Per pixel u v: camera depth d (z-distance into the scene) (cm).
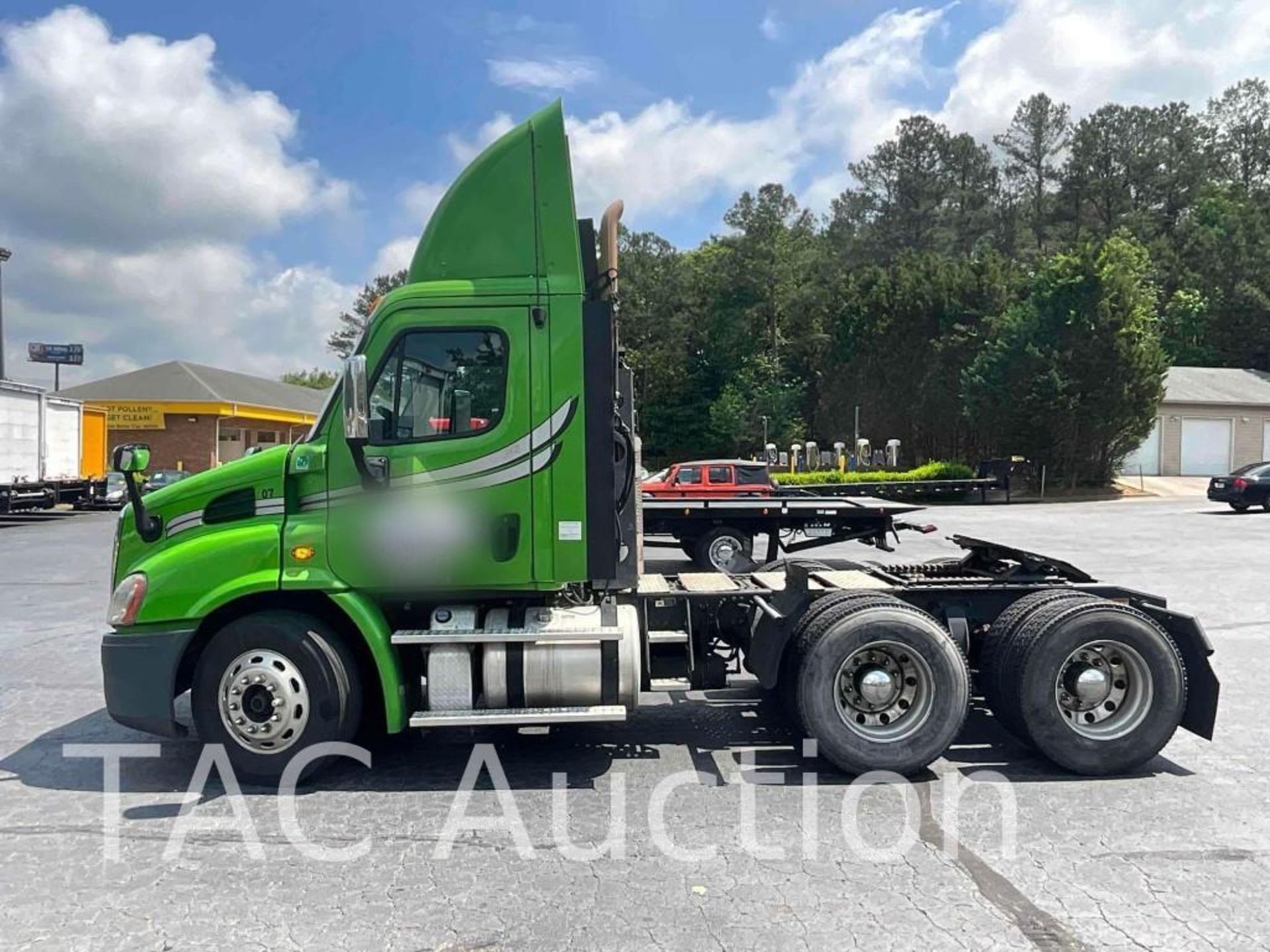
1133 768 548
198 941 358
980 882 407
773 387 5612
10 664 862
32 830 470
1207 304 5544
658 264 6531
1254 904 386
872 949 350
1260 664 824
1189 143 6881
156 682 516
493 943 356
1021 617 565
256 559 520
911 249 6738
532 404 522
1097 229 6612
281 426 4531
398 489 520
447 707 522
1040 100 7244
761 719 669
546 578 525
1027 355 3572
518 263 525
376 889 402
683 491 1683
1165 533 2078
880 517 1365
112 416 3809
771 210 6019
